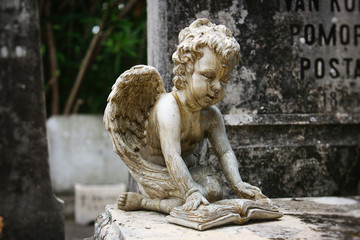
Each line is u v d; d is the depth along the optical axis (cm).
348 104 304
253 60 283
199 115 204
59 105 699
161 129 196
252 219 194
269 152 283
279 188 285
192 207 182
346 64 304
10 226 342
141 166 206
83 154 547
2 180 342
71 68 687
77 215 478
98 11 667
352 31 305
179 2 268
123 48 597
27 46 346
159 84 204
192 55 187
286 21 290
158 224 187
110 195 484
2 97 344
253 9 282
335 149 299
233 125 276
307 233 177
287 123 286
